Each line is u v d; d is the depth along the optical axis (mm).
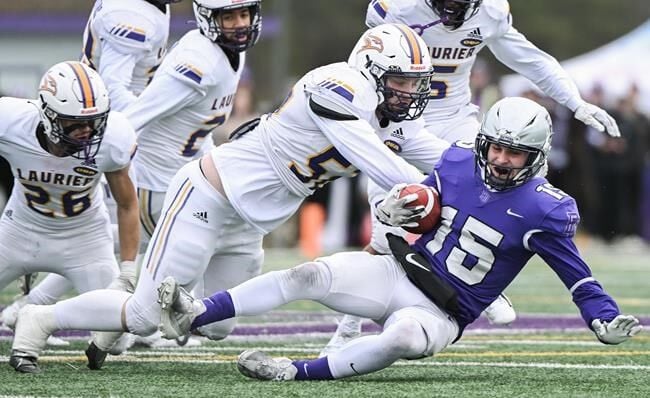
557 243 16922
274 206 18391
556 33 119938
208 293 19938
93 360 18953
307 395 16094
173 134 22578
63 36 75250
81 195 19391
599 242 56469
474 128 23031
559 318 29203
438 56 22250
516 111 16672
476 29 22141
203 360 20578
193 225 18375
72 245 19938
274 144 18062
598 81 59438
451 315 17297
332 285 17219
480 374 18844
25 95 73625
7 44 74875
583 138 54094
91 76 18156
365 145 17375
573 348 22859
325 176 18172
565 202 16906
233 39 21156
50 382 17453
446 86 22719
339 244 53562
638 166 55375
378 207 17328
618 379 18250
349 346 17109
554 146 54156
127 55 23219
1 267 19953
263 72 98062
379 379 17938
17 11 74250
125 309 18297
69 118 17875
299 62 118500
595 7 122875
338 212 53438
